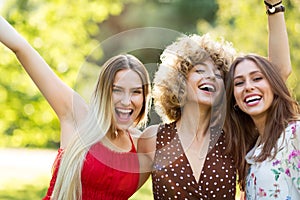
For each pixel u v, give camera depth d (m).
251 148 3.03
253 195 2.86
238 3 8.55
